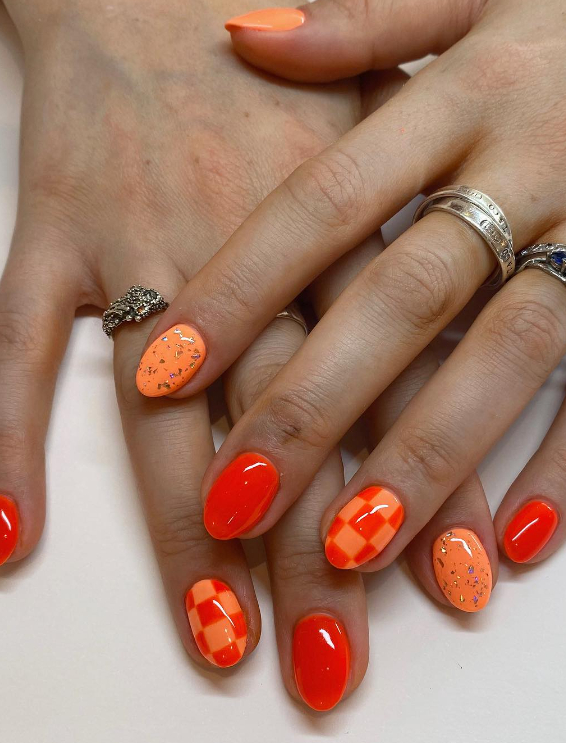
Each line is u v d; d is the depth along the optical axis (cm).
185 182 14
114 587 12
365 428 13
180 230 13
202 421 12
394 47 14
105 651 11
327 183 11
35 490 12
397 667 11
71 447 13
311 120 15
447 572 11
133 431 12
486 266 11
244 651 11
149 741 11
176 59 15
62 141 14
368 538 10
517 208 12
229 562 11
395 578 12
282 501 10
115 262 13
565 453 12
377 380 10
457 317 14
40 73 15
